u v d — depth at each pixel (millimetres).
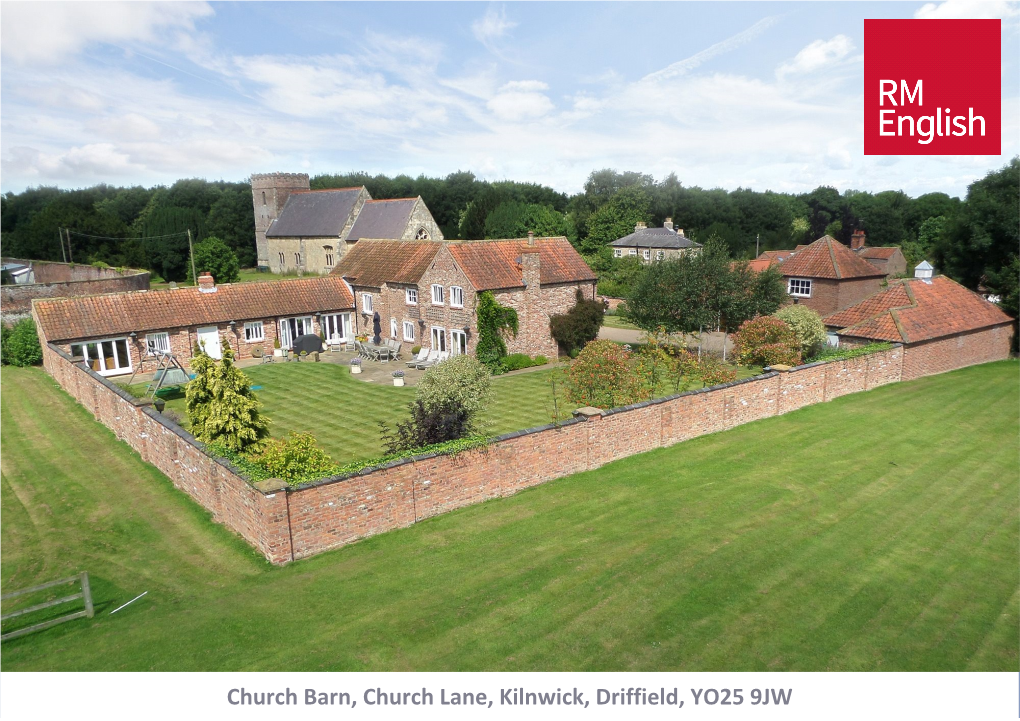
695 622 12344
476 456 17484
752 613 12664
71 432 25078
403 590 13484
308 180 93875
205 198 112938
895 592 13508
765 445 22250
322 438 25531
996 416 26016
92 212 92000
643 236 89938
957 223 43781
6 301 45969
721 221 110062
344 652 11539
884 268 78562
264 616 12711
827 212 123312
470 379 22188
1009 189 41688
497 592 13336
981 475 19859
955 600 13266
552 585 13578
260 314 42312
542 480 18953
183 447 18578
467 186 118375
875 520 16812
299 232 84375
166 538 16328
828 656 11414
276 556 14547
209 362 19516
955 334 34781
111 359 37469
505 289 38094
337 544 15375
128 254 83938
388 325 44656
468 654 11438
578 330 40344
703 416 23109
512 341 38719
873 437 23219
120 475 20656
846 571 14289
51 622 12742
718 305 37281
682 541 15492
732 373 27328
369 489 15672
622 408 20688
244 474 15367
